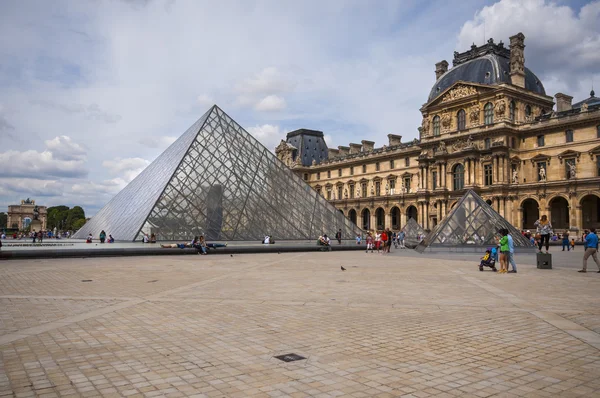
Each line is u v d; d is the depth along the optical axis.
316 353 11.37
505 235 32.38
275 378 9.55
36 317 15.59
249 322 14.94
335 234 69.12
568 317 15.80
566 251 68.38
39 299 19.23
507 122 110.62
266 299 19.47
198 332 13.55
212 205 60.44
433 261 43.81
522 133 112.69
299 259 44.59
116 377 9.61
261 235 61.53
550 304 18.39
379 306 17.88
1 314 16.08
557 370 10.12
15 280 25.78
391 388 9.00
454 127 123.19
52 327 14.14
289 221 65.25
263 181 67.19
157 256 47.03
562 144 105.69
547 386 9.12
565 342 12.50
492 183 112.19
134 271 31.23
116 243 62.56
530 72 124.38
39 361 10.70
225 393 8.73
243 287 23.19
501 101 111.19
